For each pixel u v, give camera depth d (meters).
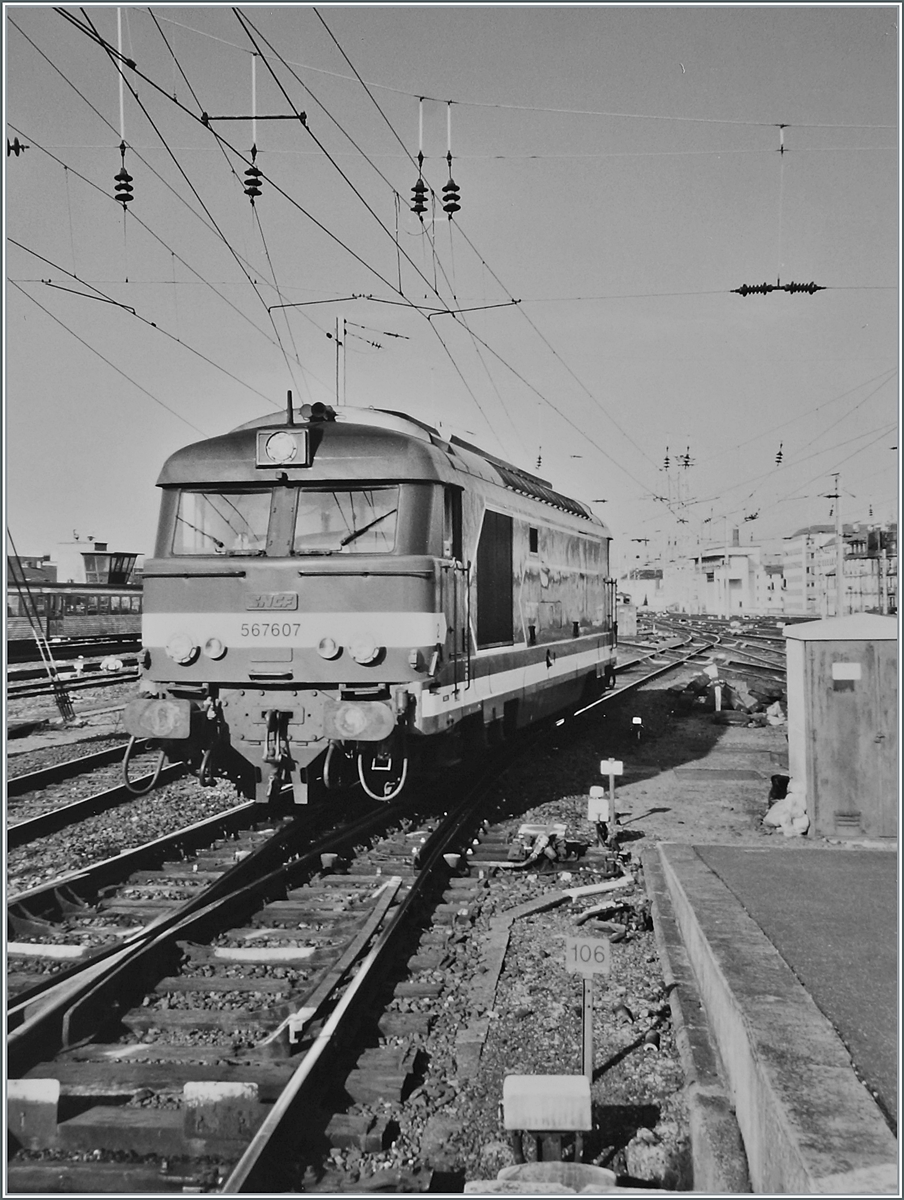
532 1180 4.32
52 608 36.34
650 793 12.84
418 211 13.73
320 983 6.16
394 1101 5.11
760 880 7.52
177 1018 5.91
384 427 10.45
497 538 11.96
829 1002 5.07
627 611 52.56
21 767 14.69
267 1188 4.35
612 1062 5.61
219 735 9.58
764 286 15.80
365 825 10.15
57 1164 4.63
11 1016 5.62
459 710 10.19
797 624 11.05
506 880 9.03
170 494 10.05
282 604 9.31
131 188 11.57
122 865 8.75
